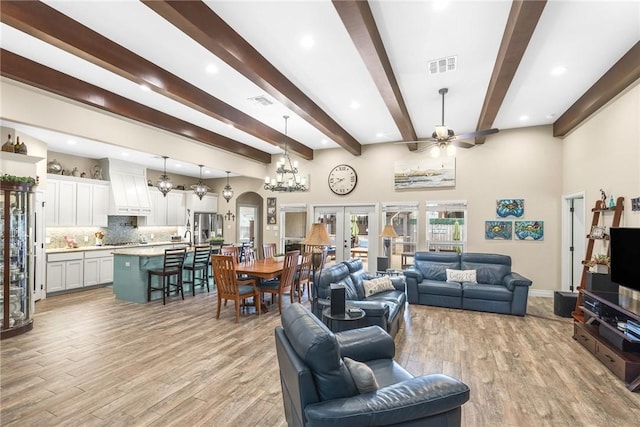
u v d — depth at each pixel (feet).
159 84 12.11
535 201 20.22
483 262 18.56
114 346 11.79
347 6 8.08
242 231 32.27
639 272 10.38
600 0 8.56
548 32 10.05
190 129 18.75
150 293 18.42
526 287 15.84
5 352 11.21
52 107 13.14
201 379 9.43
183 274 21.06
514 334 13.41
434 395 5.21
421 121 19.01
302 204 26.78
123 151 20.88
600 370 10.17
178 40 10.36
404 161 23.49
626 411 8.02
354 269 15.92
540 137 20.15
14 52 10.80
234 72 12.57
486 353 11.44
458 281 18.02
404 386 5.43
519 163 20.61
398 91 14.20
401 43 10.73
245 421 7.52
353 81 13.52
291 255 16.19
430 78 13.32
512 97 15.49
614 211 13.12
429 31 10.05
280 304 15.97
